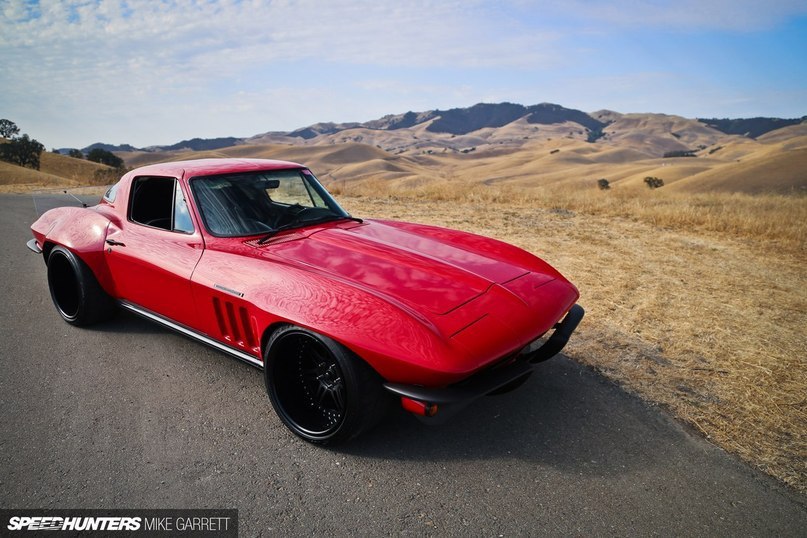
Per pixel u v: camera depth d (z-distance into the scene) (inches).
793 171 4202.8
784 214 398.9
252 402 132.5
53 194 591.2
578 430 120.8
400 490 101.2
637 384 141.3
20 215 424.5
